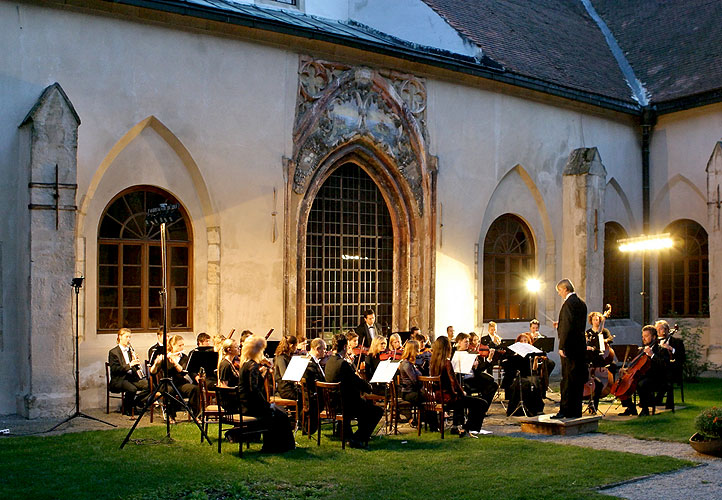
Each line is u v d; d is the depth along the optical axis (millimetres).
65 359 12195
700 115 21312
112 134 13375
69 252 12242
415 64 17266
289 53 15516
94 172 13195
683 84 21781
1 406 12328
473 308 18391
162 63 13898
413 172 17344
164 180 14141
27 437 10430
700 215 21422
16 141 12484
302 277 15766
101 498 7609
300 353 12211
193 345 14344
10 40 12461
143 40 13695
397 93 17109
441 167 17828
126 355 12586
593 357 13406
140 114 13664
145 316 14047
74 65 13000
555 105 20281
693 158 21438
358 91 16500
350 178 16969
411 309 17453
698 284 21547
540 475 8711
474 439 10820
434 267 17578
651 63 23438
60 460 9117
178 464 9008
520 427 12148
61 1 12797
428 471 8891
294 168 15531
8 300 12453
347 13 19281
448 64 17594
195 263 14445
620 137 21984
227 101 14656
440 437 10984
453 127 18109
